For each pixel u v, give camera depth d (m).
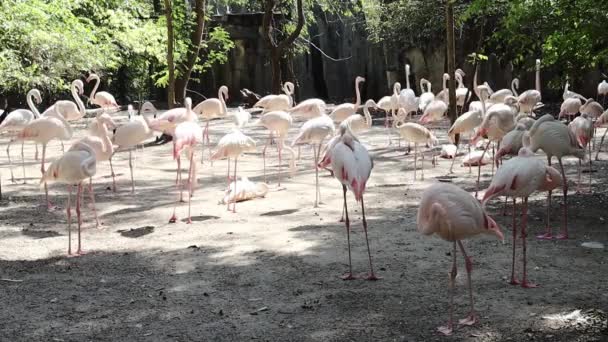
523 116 10.97
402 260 6.75
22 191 10.88
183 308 5.58
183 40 20.83
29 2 17.86
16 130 13.05
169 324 5.24
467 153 13.35
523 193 5.71
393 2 25.84
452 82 13.86
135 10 23.56
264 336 4.96
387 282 6.09
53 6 18.77
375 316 5.29
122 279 6.38
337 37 30.73
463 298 5.62
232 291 5.98
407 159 13.75
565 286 5.85
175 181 11.70
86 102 27.95
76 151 7.28
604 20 9.47
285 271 6.50
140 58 26.39
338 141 6.89
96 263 6.91
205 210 9.31
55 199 10.22
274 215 8.93
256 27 30.34
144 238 7.88
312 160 13.97
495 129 9.95
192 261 6.92
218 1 32.16
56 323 5.30
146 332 5.09
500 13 21.75
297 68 31.33
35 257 7.14
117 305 5.68
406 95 18.19
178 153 8.62
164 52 22.19
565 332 4.84
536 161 5.72
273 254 7.09
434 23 24.23
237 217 8.85
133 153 15.38
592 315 5.14
